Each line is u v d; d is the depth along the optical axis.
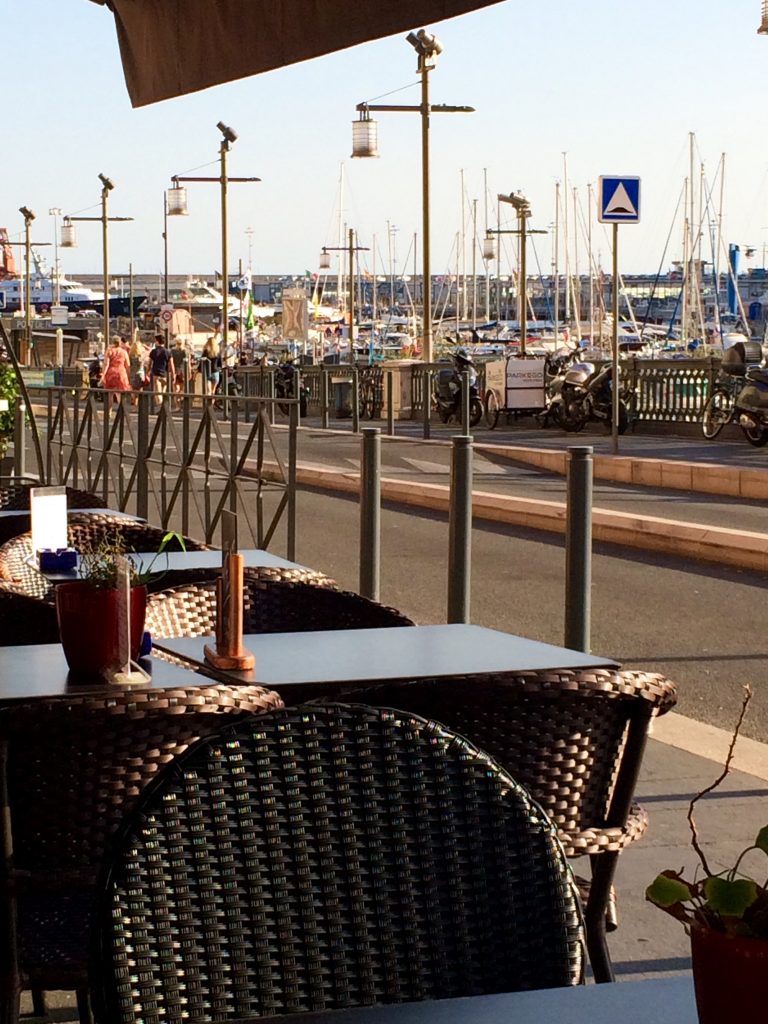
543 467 22.33
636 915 4.51
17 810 3.00
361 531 8.47
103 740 3.00
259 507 10.30
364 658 3.87
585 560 6.75
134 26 5.34
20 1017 3.95
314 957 2.25
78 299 150.50
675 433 27.34
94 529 6.59
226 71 4.74
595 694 3.15
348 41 4.09
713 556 13.08
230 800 2.23
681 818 5.43
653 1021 1.93
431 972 2.28
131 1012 2.14
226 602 3.75
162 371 46.09
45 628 4.48
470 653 3.94
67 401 15.01
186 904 2.20
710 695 8.02
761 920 1.60
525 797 2.35
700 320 82.94
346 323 99.25
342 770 2.29
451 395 31.77
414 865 2.30
